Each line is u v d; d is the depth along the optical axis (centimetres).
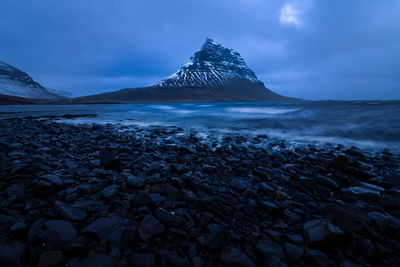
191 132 1236
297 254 211
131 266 179
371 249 211
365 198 355
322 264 200
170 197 314
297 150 758
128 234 213
